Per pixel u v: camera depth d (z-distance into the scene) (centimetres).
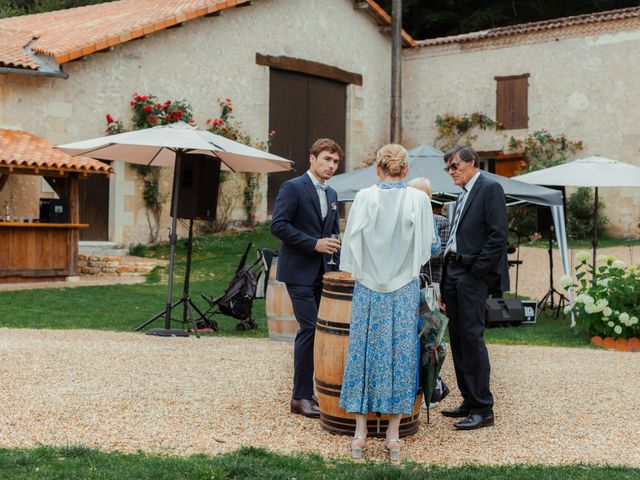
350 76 2372
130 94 1884
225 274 1609
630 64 2103
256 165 1084
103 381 630
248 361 732
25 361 690
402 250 470
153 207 1917
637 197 2091
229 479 419
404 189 473
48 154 1568
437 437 521
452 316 552
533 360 812
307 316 555
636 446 512
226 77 2061
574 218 2098
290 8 2198
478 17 3033
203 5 1958
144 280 1555
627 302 1002
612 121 2136
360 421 479
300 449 488
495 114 2336
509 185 1205
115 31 1834
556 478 432
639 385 690
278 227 548
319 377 520
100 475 413
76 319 1108
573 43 2191
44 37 1973
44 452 452
